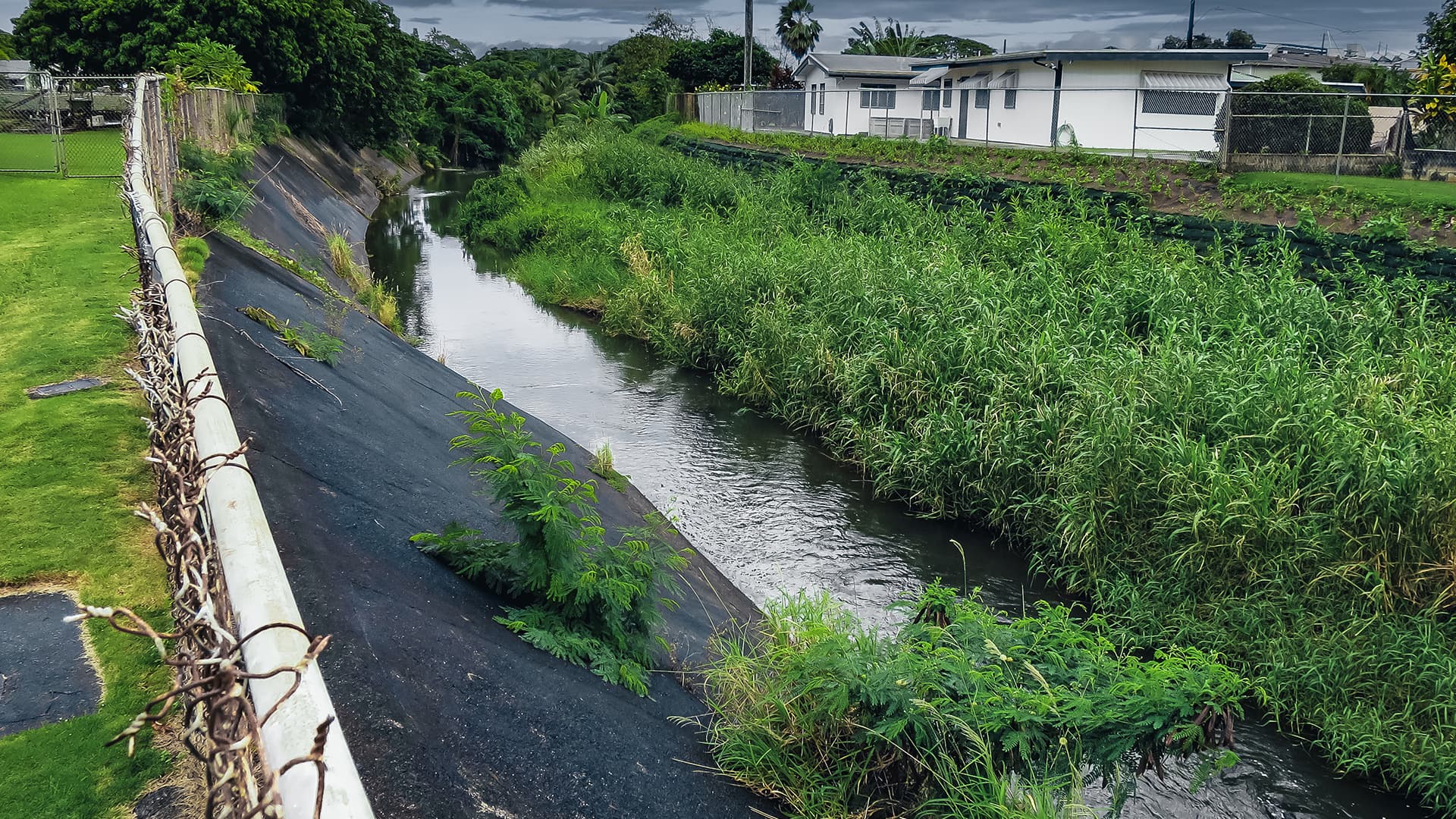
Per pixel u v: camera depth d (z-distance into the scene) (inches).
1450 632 240.1
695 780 161.2
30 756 106.5
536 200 1000.2
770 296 528.1
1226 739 163.9
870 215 696.4
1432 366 337.7
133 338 257.8
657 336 563.8
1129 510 291.7
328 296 429.4
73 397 215.3
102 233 398.0
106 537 156.6
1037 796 150.0
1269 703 234.4
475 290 735.7
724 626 247.1
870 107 1328.7
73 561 148.6
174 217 391.2
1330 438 281.0
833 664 167.8
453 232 1050.1
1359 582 254.5
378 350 370.6
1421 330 380.8
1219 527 266.8
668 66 2447.1
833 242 609.6
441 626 161.0
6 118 791.1
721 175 957.2
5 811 98.4
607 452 350.3
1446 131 642.8
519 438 189.2
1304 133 622.2
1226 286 441.7
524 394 477.1
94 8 876.0
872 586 298.4
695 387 500.7
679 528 331.6
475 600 179.3
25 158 615.8
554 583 177.5
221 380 230.7
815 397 434.6
